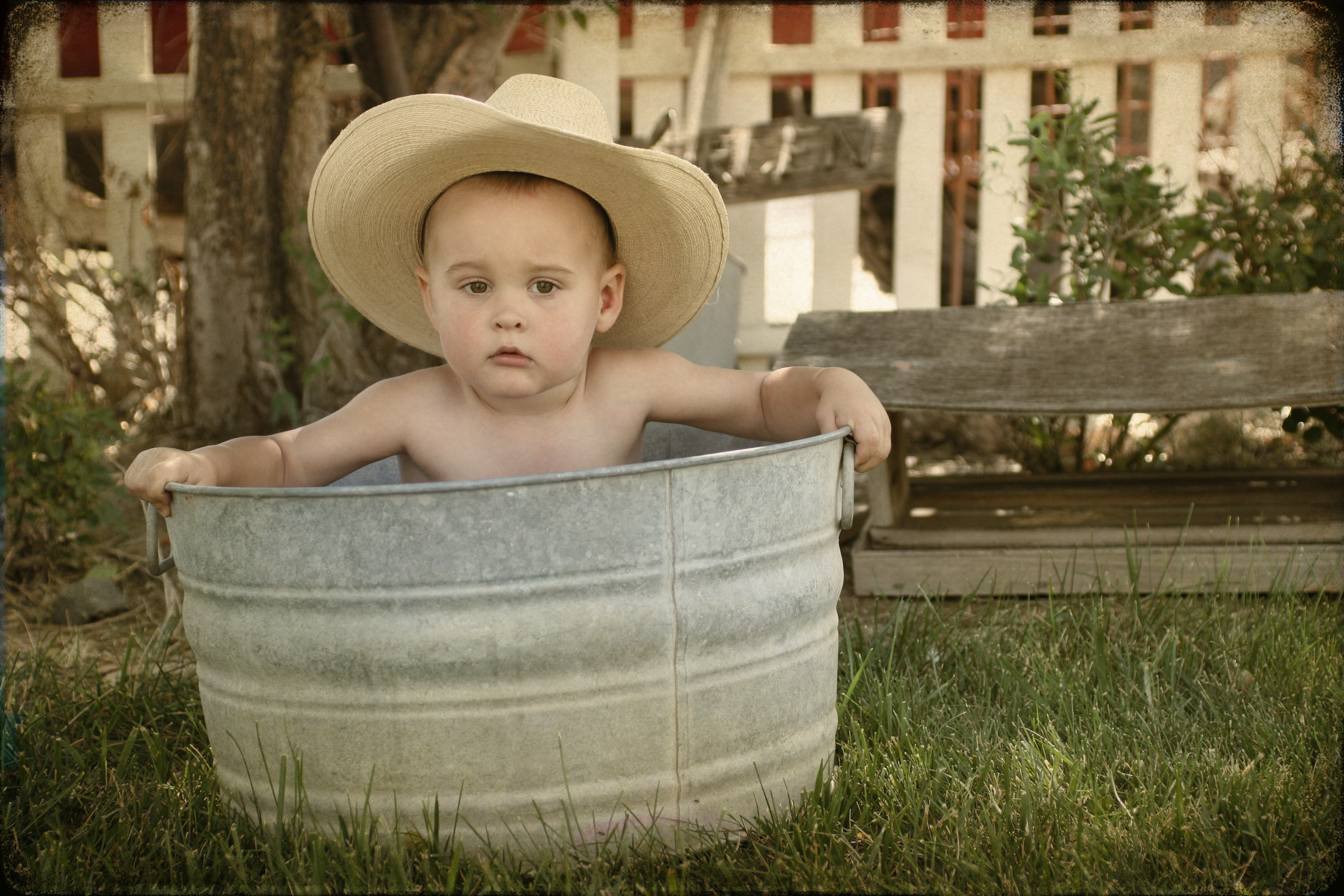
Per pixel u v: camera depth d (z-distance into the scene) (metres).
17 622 2.56
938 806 1.45
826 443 1.39
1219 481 3.14
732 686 1.33
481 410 1.61
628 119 5.04
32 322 4.03
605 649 1.25
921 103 4.43
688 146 3.97
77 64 4.52
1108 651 1.96
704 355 3.38
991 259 4.40
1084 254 3.22
